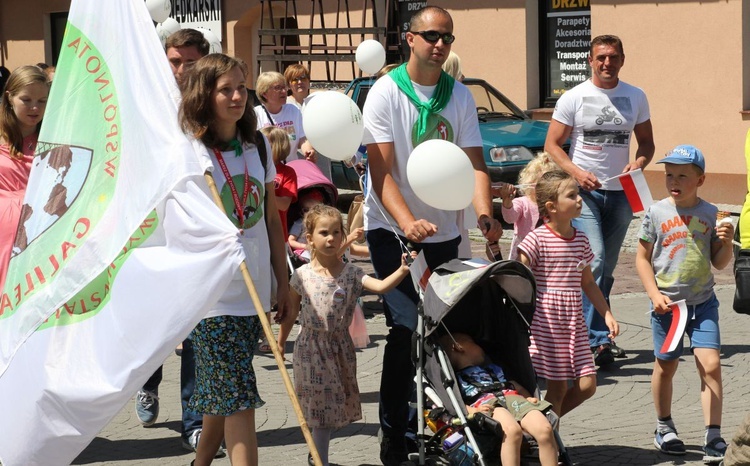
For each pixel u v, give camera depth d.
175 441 6.80
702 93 16.48
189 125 5.04
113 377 4.90
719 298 10.80
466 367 5.76
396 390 5.93
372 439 6.77
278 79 10.43
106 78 5.20
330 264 6.16
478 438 5.43
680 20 16.67
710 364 6.29
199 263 4.80
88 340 4.98
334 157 5.95
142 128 5.06
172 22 11.20
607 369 8.39
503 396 5.52
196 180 5.03
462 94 6.12
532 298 5.61
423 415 5.61
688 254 6.41
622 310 10.49
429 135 6.00
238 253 4.73
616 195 8.62
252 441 5.16
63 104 5.28
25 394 5.06
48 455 5.05
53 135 5.27
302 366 6.06
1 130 6.32
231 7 24.69
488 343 5.86
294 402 4.39
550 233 6.36
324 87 20.89
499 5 19.48
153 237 4.99
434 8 5.95
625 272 12.45
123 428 7.11
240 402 5.11
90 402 4.93
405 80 5.98
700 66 16.47
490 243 5.93
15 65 30.33
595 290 6.49
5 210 6.16
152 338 4.84
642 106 8.76
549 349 6.29
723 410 7.22
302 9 23.42
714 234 6.48
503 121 15.91
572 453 6.45
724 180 16.34
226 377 5.11
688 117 16.70
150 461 6.39
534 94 19.31
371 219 6.09
